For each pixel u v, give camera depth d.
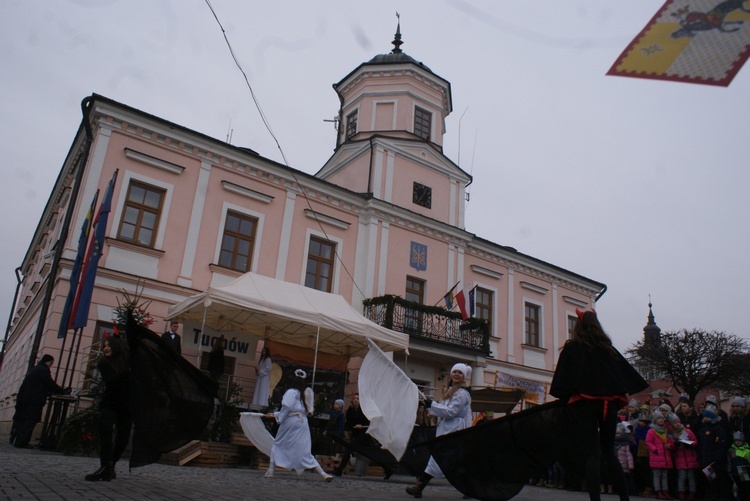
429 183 22.73
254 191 17.77
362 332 14.39
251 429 9.30
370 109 23.58
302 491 6.36
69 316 12.88
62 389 11.34
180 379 5.99
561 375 4.71
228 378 15.05
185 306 13.77
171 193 16.25
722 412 9.62
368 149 21.88
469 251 23.27
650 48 2.19
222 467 10.33
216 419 11.09
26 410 10.72
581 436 4.60
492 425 5.75
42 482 5.12
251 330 15.97
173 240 16.00
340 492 6.63
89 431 10.02
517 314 24.34
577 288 27.48
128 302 12.63
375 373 7.39
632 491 10.92
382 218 20.58
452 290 20.42
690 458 9.90
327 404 16.22
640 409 12.59
